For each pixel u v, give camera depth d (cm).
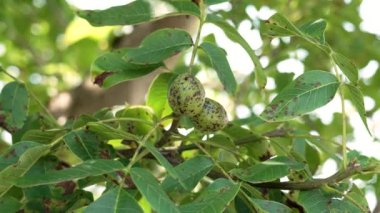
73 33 206
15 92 132
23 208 110
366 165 109
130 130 127
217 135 124
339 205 109
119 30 204
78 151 112
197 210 101
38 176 101
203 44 122
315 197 110
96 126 112
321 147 133
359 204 110
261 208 105
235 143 128
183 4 123
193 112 116
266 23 114
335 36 196
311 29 116
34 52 297
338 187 111
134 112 128
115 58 127
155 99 131
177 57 174
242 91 201
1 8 265
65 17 278
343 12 195
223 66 122
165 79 130
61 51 287
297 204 118
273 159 112
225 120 118
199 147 118
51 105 191
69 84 277
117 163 102
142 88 181
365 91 208
